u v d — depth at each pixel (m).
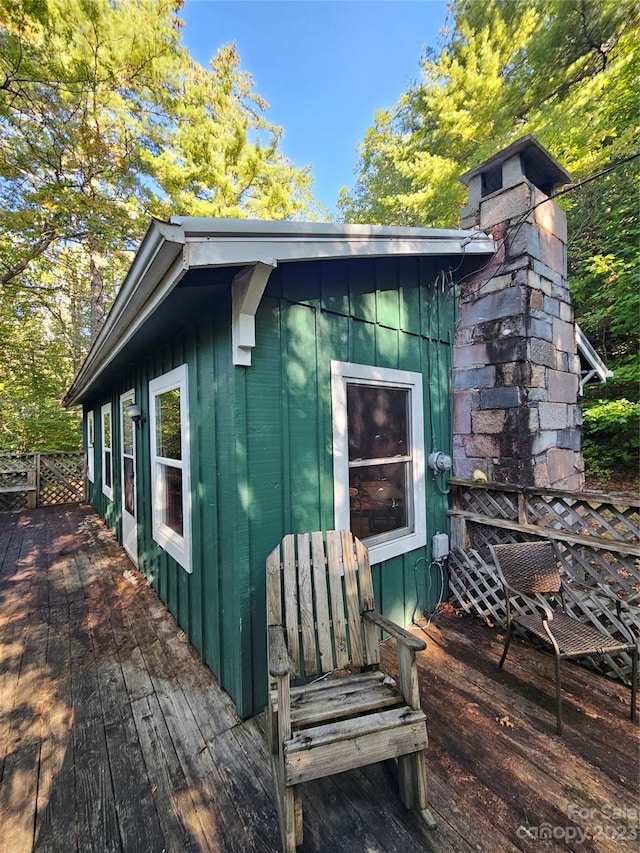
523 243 3.06
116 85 7.66
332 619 1.90
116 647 2.66
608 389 6.65
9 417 10.38
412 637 1.60
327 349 2.46
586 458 6.82
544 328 3.25
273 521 2.13
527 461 2.99
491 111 7.78
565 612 2.38
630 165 6.16
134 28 7.24
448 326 3.43
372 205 11.79
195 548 2.58
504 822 1.40
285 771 1.27
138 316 2.37
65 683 2.27
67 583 3.82
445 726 1.87
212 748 1.77
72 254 10.16
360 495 2.70
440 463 3.09
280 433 2.17
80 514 7.10
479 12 7.80
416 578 2.98
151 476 3.55
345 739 1.37
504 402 3.11
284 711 1.34
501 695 2.09
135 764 1.68
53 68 6.47
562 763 1.65
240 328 1.92
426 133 9.29
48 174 7.53
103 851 1.32
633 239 6.30
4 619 3.08
